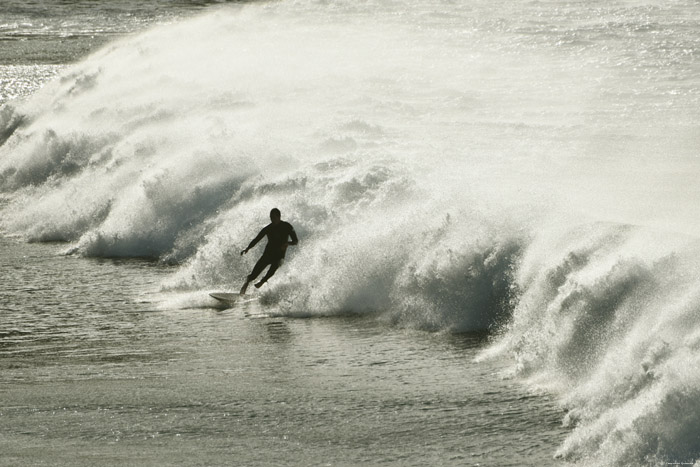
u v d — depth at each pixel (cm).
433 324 4612
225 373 4028
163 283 5803
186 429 3338
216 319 5009
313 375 3950
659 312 3541
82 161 8806
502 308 4497
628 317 3647
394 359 4131
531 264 4497
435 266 4750
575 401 3388
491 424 3275
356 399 3603
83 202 7725
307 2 19712
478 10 16888
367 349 4309
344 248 5228
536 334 3966
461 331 4491
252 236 5959
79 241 7019
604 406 3209
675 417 2853
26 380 4028
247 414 3478
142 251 6744
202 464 3003
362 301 5003
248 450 3119
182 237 6650
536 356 3816
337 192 6122
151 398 3703
